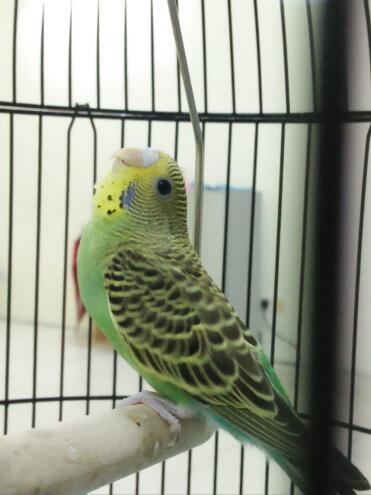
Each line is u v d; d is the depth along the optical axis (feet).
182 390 0.83
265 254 2.35
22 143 2.68
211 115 1.27
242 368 0.81
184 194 0.90
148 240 0.86
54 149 2.68
